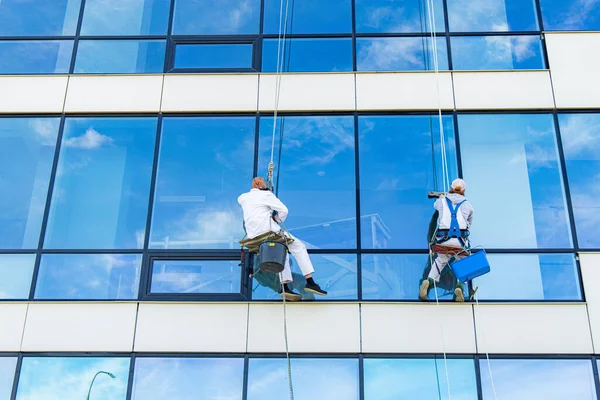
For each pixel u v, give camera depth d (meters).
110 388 10.61
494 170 11.87
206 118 12.36
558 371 10.53
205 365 10.73
